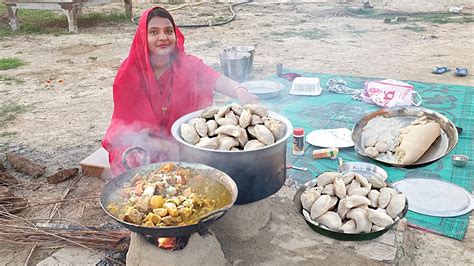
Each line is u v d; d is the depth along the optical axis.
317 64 7.21
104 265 2.57
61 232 2.84
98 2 11.37
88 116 5.48
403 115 3.67
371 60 7.38
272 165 2.39
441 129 3.44
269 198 3.09
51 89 6.61
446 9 12.18
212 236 2.35
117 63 7.98
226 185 2.20
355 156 3.76
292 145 3.99
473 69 6.63
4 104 5.99
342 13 12.15
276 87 5.12
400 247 2.62
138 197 2.10
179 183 2.23
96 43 9.67
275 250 2.58
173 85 3.19
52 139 4.82
